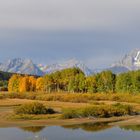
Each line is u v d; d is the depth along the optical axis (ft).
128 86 516.32
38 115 227.61
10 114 230.27
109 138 148.87
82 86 587.27
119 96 438.81
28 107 238.27
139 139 146.30
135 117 236.63
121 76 527.40
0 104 335.88
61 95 445.78
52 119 217.15
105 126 191.93
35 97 463.01
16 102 370.12
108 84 561.02
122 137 151.02
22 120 210.59
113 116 240.12
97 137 150.92
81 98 407.44
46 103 358.23
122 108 254.27
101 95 450.30
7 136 150.92
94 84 571.28
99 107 240.94
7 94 502.38
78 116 227.40
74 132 166.61
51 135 155.74
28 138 145.69
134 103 381.81
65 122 206.80
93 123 205.16
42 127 185.47
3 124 194.59
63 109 253.65
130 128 183.01
